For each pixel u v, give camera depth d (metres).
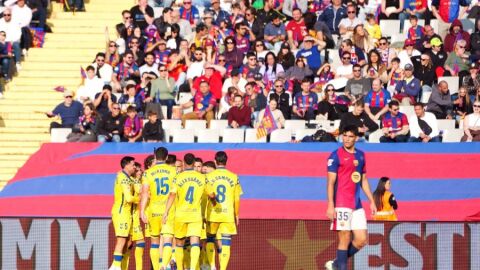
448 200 50.81
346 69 59.53
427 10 64.25
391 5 64.75
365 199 50.47
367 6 66.25
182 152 53.19
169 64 60.69
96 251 45.56
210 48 61.09
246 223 45.53
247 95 57.22
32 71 62.22
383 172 52.28
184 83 60.00
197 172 42.31
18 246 45.72
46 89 61.34
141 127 55.81
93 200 51.41
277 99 56.69
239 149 53.34
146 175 43.50
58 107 57.50
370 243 44.88
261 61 60.59
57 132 56.41
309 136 54.34
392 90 58.47
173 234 43.09
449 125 55.88
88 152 53.78
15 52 62.06
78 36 65.12
